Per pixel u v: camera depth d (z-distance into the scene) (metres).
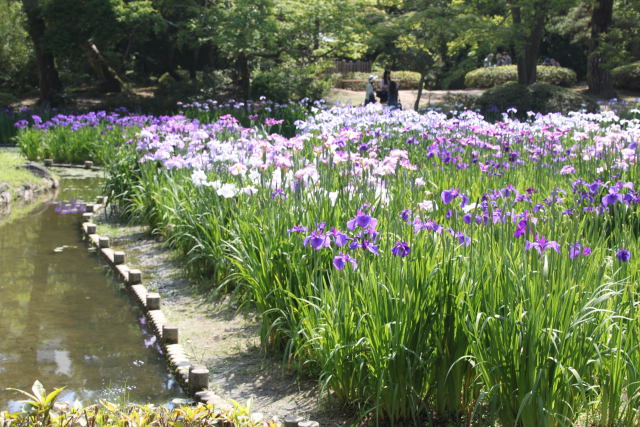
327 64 28.58
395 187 6.13
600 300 3.53
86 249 9.07
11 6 33.22
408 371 3.83
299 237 5.20
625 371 3.67
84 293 7.13
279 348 5.30
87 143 17.53
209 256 6.98
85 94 33.38
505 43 26.81
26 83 36.31
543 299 3.48
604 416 3.67
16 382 4.84
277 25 24.89
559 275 3.65
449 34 25.47
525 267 3.75
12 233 10.04
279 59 28.77
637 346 3.60
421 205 4.70
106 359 5.34
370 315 3.97
